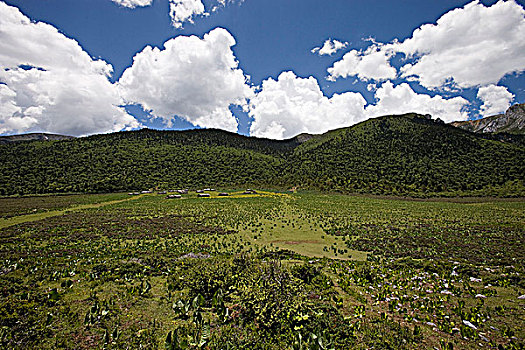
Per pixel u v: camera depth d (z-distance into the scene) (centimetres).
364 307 683
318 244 1692
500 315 639
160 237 1836
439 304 716
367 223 2503
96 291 755
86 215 2998
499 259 1282
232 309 655
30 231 2048
